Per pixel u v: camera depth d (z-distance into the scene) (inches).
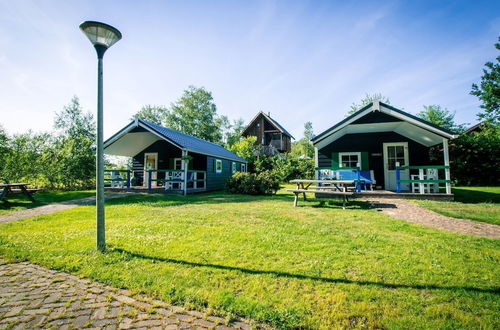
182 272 106.9
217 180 669.3
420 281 97.9
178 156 614.5
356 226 191.8
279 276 102.9
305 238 157.2
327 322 73.0
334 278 100.8
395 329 69.9
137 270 109.4
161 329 71.7
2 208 295.3
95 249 136.0
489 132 622.5
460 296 87.3
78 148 645.9
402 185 447.5
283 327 71.6
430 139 417.7
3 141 526.9
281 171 816.9
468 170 576.7
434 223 204.5
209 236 162.2
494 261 119.0
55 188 590.2
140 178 642.2
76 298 89.1
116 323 74.6
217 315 78.6
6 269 113.8
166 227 188.7
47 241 152.7
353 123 397.7
